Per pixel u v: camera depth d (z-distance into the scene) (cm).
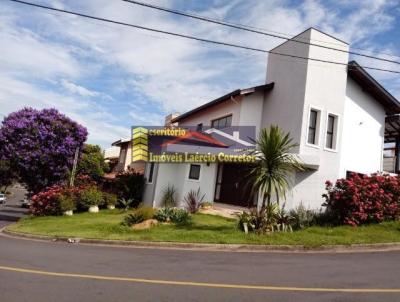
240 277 826
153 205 2220
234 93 2059
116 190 2466
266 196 1386
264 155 1390
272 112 2067
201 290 721
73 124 2633
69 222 1800
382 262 1009
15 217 2839
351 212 1552
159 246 1224
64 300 642
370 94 2247
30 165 2506
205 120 2481
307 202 1847
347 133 2108
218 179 2236
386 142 2811
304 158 1822
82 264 938
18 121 2512
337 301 668
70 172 2572
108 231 1462
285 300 670
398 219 1598
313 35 1925
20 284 733
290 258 1043
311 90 1903
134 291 705
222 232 1345
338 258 1051
